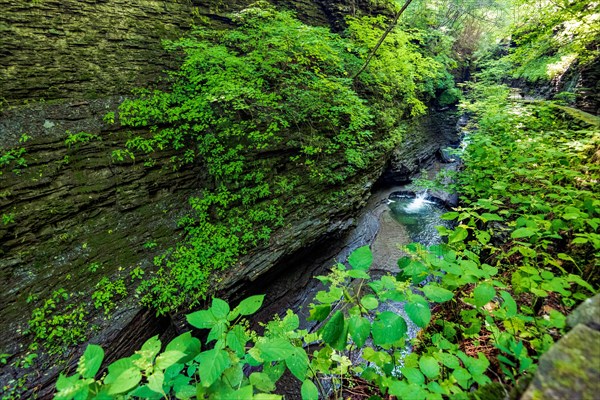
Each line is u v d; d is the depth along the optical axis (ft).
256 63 28.04
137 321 18.02
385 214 43.47
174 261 20.94
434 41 63.05
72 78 21.70
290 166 29.19
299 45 28.37
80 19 22.48
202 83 26.61
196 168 25.45
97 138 21.17
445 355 6.00
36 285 16.69
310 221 27.96
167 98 24.86
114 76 23.65
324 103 30.81
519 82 67.21
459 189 22.80
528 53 34.88
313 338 8.07
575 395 3.44
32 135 18.84
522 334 6.85
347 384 8.91
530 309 7.48
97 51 23.11
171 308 19.06
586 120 24.90
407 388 5.14
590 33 27.76
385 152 41.75
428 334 9.54
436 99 70.74
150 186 22.94
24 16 20.11
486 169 18.24
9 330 14.92
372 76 40.16
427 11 57.06
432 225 39.99
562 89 45.93
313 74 31.86
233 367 5.27
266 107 28.04
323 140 31.55
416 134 59.31
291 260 26.58
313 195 29.76
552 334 6.95
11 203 17.21
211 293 20.48
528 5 32.48
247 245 23.63
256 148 26.27
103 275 18.66
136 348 17.72
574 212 8.94
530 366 5.58
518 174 15.69
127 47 24.73
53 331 15.55
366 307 6.20
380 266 30.50
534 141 18.19
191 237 22.54
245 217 24.77
